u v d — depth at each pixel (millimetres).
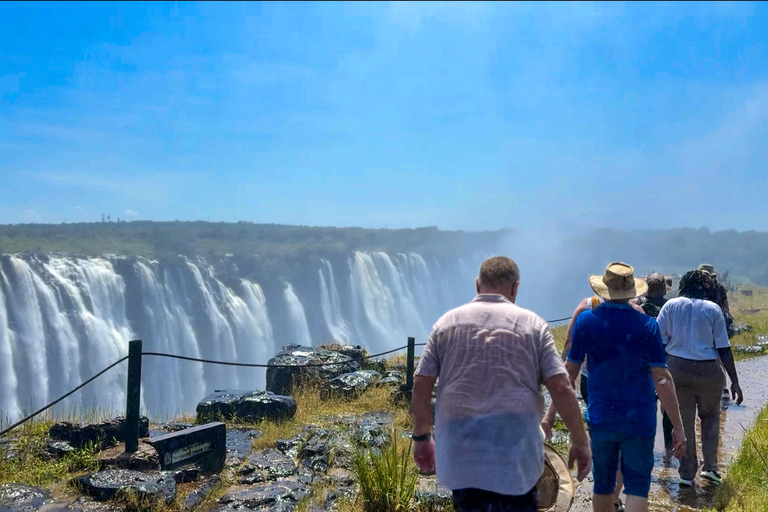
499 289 3084
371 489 4812
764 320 19391
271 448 6586
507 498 2705
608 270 4016
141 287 43156
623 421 3854
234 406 7898
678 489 5469
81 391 36406
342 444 6391
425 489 5047
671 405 3850
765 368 11906
